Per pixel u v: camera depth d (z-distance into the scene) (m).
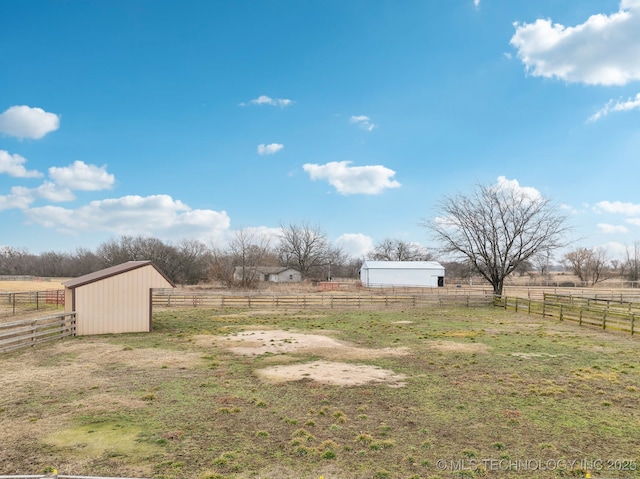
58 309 27.81
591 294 43.03
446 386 9.77
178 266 67.94
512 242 34.03
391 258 91.00
